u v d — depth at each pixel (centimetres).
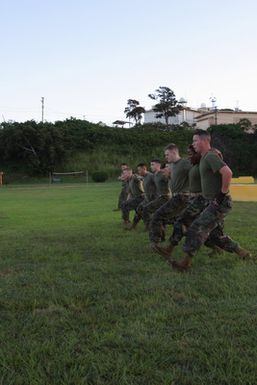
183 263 554
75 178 5209
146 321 381
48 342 340
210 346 328
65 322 384
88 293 467
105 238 845
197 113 8606
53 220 1266
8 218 1355
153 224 697
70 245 772
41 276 543
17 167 5334
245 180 3303
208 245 652
